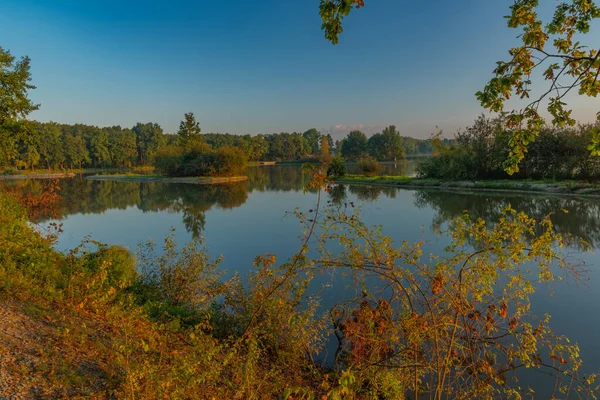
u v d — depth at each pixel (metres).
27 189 39.00
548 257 3.43
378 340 4.08
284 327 5.80
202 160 56.72
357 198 28.62
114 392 3.52
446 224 16.94
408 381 4.60
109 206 27.19
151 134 108.88
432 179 39.28
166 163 58.59
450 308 3.94
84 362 4.00
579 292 8.31
